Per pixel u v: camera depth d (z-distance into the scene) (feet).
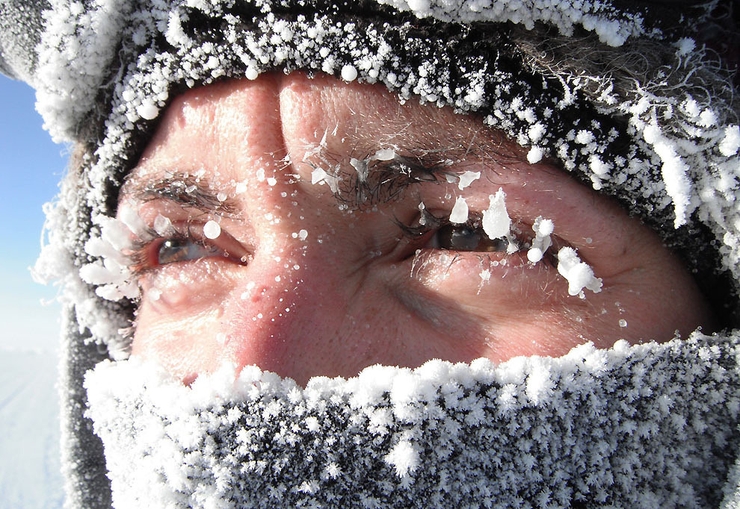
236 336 0.50
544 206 0.50
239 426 0.45
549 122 0.48
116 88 0.55
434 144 0.49
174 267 0.59
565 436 0.46
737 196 0.47
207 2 0.50
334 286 0.51
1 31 0.58
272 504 0.45
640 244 0.51
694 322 0.52
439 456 0.45
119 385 0.51
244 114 0.52
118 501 0.53
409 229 0.52
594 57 0.47
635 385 0.47
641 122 0.47
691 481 0.48
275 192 0.51
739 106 0.48
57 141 0.61
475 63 0.47
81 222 0.68
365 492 0.45
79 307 0.72
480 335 0.52
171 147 0.55
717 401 0.48
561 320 0.51
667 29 0.48
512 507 0.46
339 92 0.50
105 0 0.52
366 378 0.45
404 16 0.47
